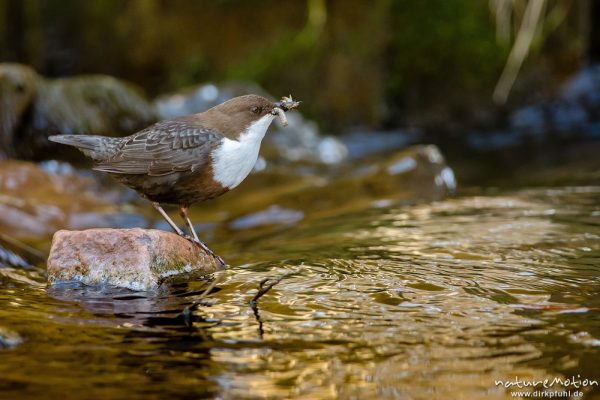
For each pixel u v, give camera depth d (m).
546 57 19.25
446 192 12.43
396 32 18.20
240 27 18.56
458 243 8.48
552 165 14.75
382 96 18.41
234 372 5.20
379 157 16.58
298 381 5.05
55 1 18.77
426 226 9.52
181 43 18.83
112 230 7.49
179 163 8.13
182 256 7.61
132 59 19.00
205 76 18.75
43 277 7.95
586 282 6.88
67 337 5.88
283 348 5.59
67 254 7.44
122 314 6.45
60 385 4.99
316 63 18.30
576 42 19.39
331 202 12.03
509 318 6.04
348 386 4.96
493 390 4.86
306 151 16.44
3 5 18.42
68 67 19.03
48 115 13.38
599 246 8.13
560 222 9.36
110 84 14.47
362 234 9.32
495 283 6.92
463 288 6.81
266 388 4.96
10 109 12.80
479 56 18.45
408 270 7.40
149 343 5.75
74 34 18.94
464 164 15.61
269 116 8.48
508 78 18.53
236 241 10.23
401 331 5.85
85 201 11.92
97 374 5.18
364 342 5.66
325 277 7.27
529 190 12.10
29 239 10.38
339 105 18.34
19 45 18.72
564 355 5.33
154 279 7.26
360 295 6.70
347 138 17.98
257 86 17.55
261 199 12.30
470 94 18.62
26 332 6.00
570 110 19.02
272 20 18.42
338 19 18.20
